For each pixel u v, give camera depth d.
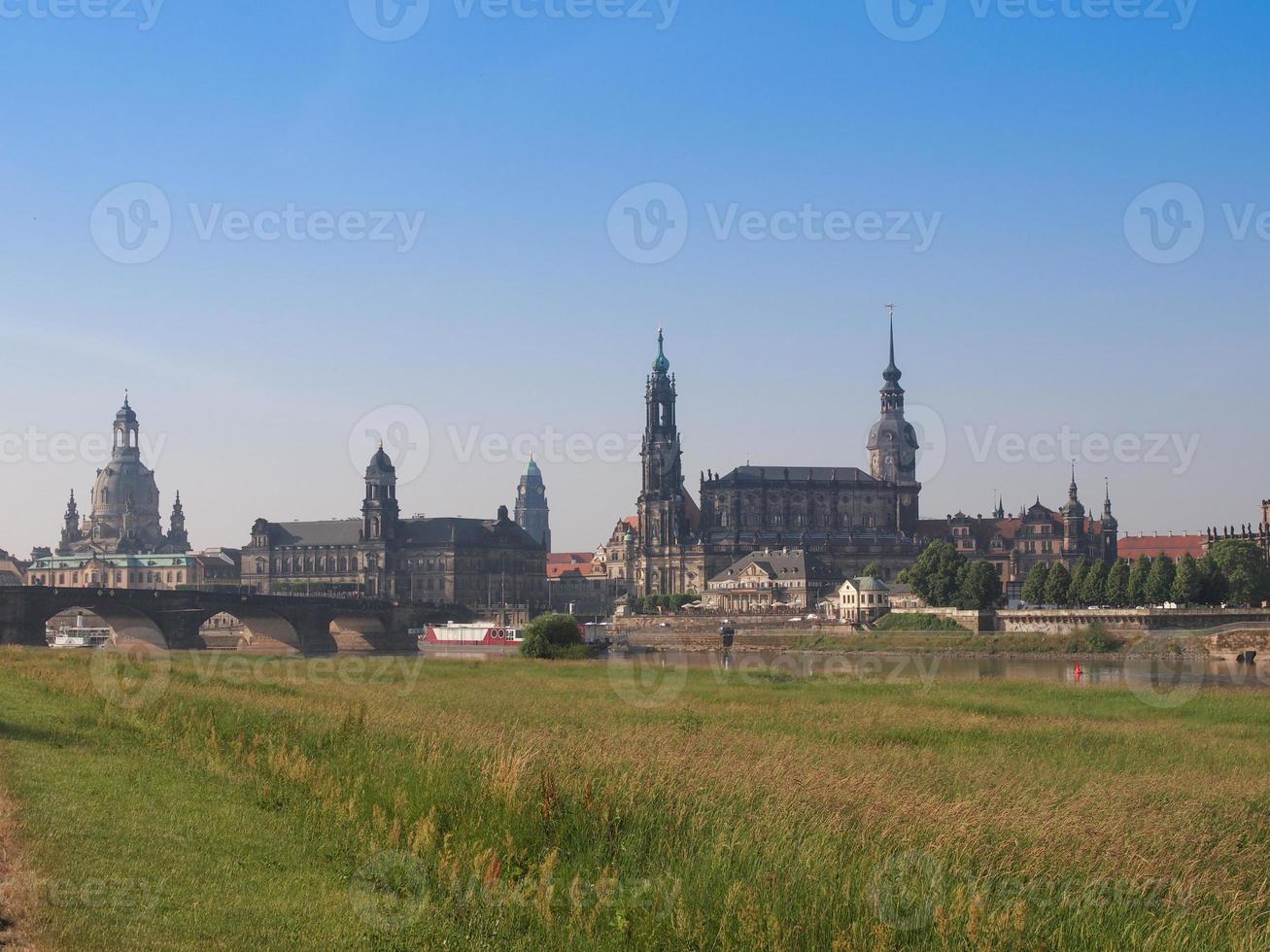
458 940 34.50
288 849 41.59
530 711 91.88
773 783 51.91
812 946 34.44
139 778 51.75
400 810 45.97
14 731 63.34
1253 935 36.91
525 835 43.41
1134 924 37.03
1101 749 77.81
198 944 31.55
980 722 91.56
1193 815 51.75
